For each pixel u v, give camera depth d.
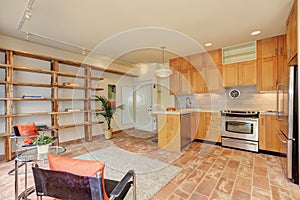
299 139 2.04
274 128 3.14
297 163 2.06
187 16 2.49
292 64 2.18
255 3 2.14
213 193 1.88
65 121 4.10
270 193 1.88
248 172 2.41
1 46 2.90
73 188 1.02
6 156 2.88
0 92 3.05
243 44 3.72
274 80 3.33
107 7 2.23
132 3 2.14
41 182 1.09
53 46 3.78
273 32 3.10
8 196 1.83
